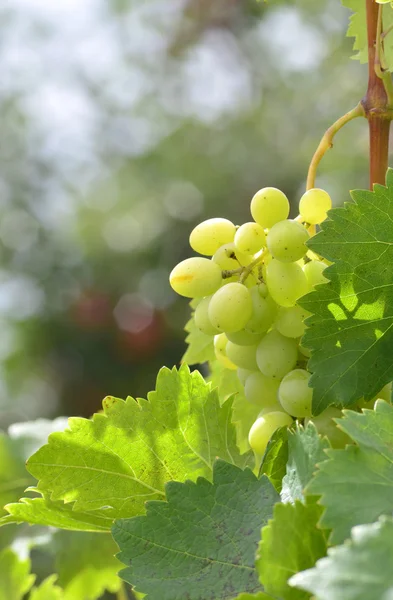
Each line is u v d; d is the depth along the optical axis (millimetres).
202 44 3910
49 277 3547
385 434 601
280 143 3812
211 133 3975
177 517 628
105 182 4066
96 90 4090
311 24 3477
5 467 895
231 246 684
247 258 682
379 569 534
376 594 528
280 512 582
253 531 621
